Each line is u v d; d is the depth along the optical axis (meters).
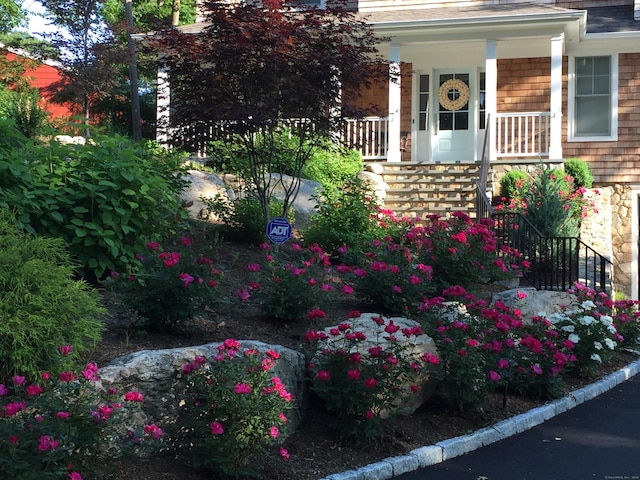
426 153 18.78
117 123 22.66
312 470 5.29
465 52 18.27
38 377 4.84
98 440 4.25
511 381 7.45
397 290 7.79
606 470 5.59
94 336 5.29
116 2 28.30
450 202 14.88
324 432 5.97
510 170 15.67
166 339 6.30
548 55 17.92
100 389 4.75
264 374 5.14
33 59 24.05
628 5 18.97
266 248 7.95
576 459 5.88
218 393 4.91
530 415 6.89
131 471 4.77
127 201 7.52
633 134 17.45
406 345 6.26
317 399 6.31
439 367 6.64
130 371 5.05
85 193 7.38
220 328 6.92
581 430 6.73
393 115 16.33
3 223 5.70
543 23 15.73
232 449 4.88
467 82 18.55
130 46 19.55
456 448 5.96
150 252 6.84
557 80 15.95
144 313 6.37
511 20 15.77
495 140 16.59
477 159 18.52
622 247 17.36
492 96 16.16
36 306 5.01
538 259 12.95
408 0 19.34
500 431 6.45
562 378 8.41
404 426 6.27
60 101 21.98
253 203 10.88
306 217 12.37
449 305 7.22
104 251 7.45
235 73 9.20
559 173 14.91
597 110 17.78
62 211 7.36
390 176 15.86
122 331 6.32
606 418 7.18
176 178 10.13
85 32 20.67
